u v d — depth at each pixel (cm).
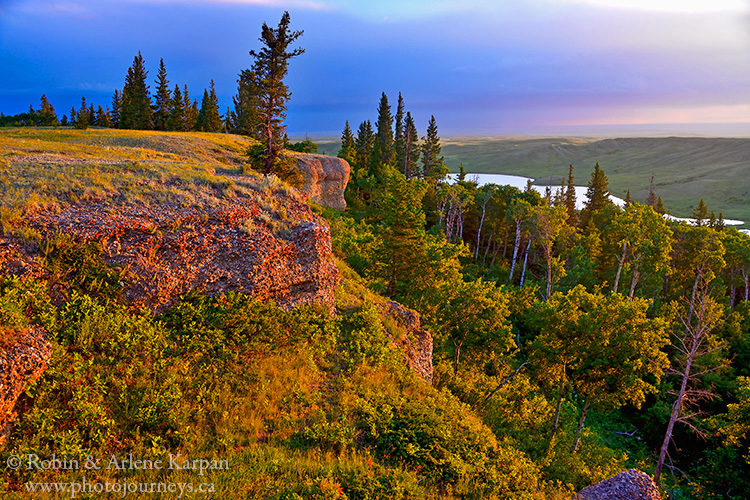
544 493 1268
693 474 2712
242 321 1227
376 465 952
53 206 1217
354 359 1418
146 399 918
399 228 3053
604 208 7425
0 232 1049
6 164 1583
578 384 2217
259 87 4209
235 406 1019
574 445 2197
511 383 2630
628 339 2025
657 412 3020
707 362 3344
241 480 809
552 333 2281
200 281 1250
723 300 4756
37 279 1006
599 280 6044
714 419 2509
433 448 1077
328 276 1666
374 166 9850
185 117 9469
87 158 2239
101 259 1112
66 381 873
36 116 9275
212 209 1450
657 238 4322
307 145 10538
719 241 4666
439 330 2662
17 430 761
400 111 11475
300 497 760
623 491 1030
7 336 818
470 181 8531
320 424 1035
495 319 2542
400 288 3297
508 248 8319
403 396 1335
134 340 1026
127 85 9250
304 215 1772
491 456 1224
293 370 1223
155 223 1266
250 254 1374
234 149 6009
